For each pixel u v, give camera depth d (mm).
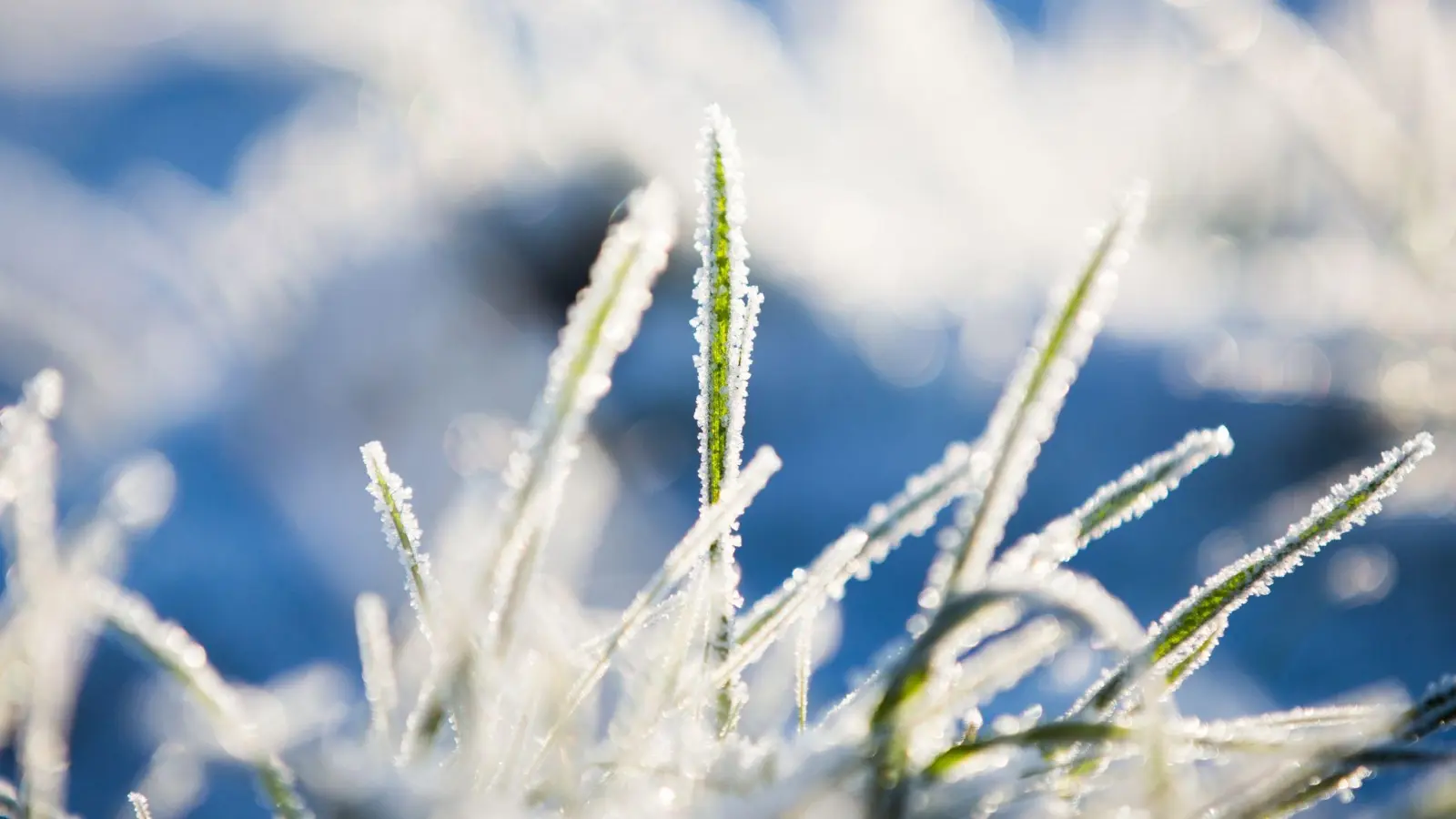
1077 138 2879
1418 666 1012
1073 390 1635
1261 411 1494
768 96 3004
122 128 2580
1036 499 1505
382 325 1610
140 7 3096
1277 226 2342
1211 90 2523
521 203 1945
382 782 419
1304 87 1667
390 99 2561
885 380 1769
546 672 441
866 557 454
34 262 1663
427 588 447
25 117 2580
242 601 1196
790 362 1804
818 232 2174
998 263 2279
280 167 2332
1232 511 1396
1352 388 1460
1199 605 448
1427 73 1591
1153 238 2498
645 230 429
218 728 432
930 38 3262
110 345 1554
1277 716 447
